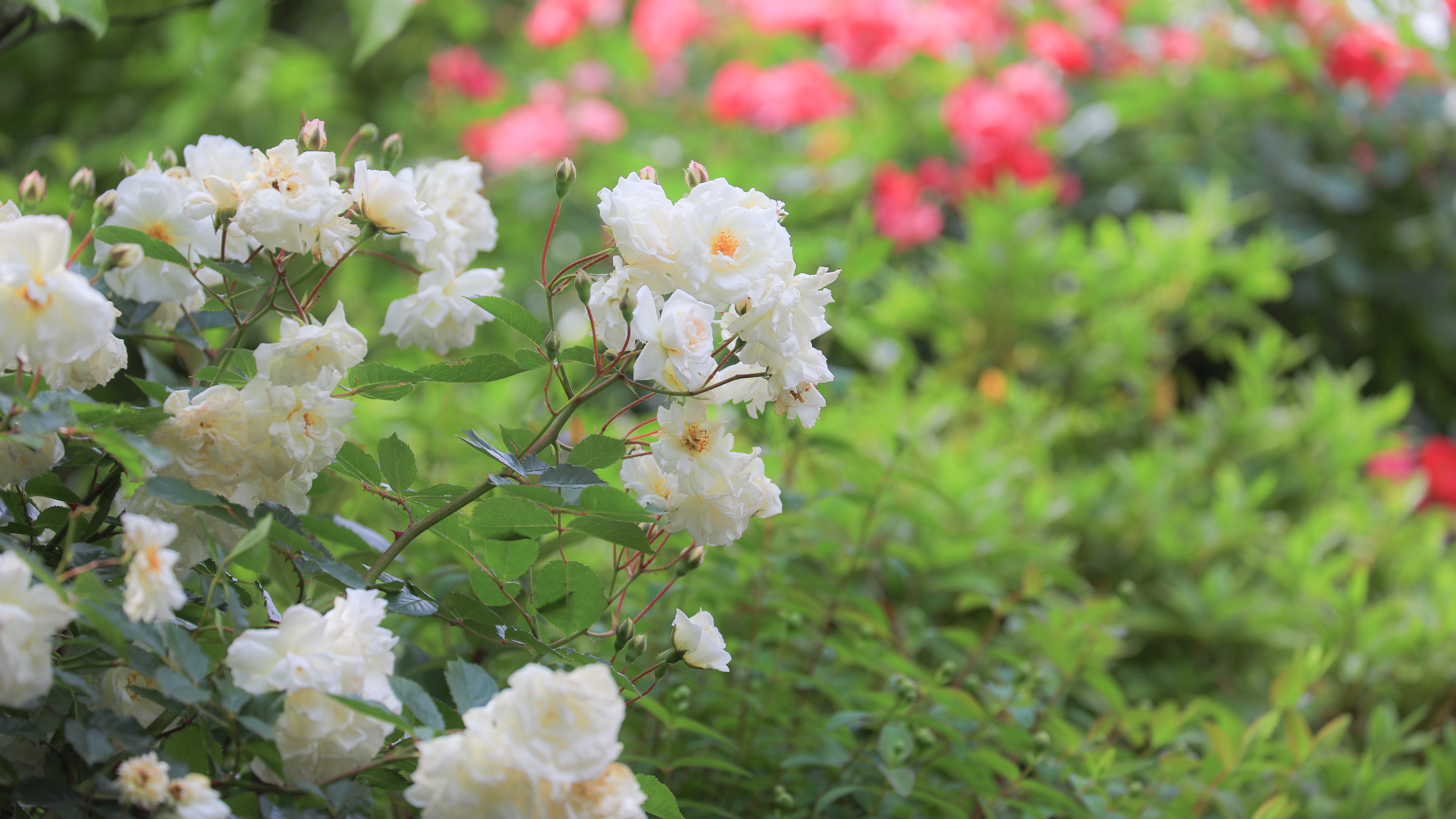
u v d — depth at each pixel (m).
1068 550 2.24
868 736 1.96
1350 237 3.80
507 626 1.70
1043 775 1.90
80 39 4.23
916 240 3.46
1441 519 2.81
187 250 1.67
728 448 1.65
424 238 1.68
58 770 1.60
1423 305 3.82
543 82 3.94
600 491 1.60
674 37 3.94
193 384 1.75
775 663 1.93
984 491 2.34
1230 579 2.51
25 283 1.54
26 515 1.67
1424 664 2.36
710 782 1.93
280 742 1.56
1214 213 3.20
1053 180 3.51
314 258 1.70
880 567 2.17
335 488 1.90
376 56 5.04
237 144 1.69
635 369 1.60
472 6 4.43
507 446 1.68
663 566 1.87
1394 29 3.25
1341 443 2.90
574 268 1.68
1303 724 2.00
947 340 3.24
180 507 1.62
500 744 1.52
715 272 1.61
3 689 1.51
